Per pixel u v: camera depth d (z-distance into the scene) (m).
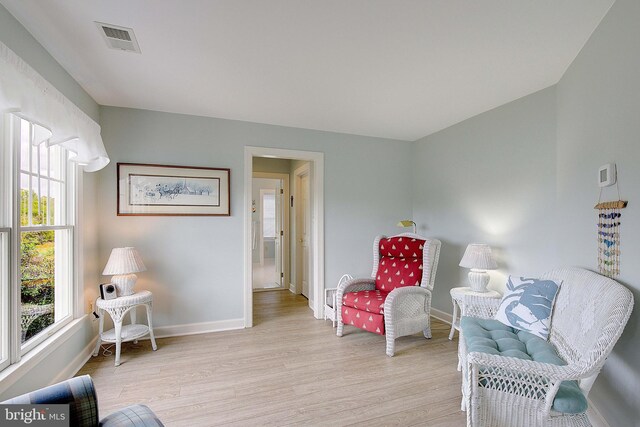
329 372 2.41
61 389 1.09
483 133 3.24
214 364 2.54
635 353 1.45
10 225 1.65
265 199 9.38
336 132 3.92
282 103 2.96
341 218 3.94
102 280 2.94
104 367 2.48
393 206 4.22
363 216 4.05
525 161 2.79
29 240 1.94
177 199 3.19
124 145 3.04
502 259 3.01
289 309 4.17
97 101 2.89
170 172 3.17
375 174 4.13
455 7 1.61
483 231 3.23
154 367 2.48
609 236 1.73
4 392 1.52
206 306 3.30
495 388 1.46
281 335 3.20
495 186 3.10
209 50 2.03
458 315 3.49
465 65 2.24
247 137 3.49
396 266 3.36
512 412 1.44
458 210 3.56
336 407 1.96
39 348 1.89
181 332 3.20
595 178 1.90
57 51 2.02
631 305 1.35
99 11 1.63
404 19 1.71
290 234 5.45
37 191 2.01
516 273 2.87
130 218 3.04
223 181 3.37
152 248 3.11
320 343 2.99
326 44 1.96
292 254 5.34
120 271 2.61
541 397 1.40
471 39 1.91
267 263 8.57
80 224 2.52
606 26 1.71
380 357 2.68
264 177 5.28
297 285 5.07
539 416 1.40
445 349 2.86
